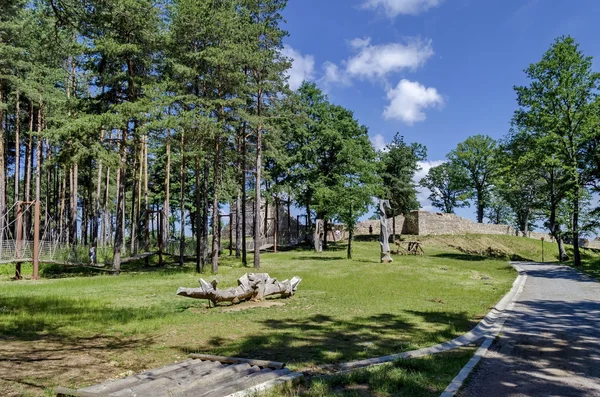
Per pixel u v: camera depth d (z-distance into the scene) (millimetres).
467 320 10703
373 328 9711
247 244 47188
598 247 64188
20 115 32781
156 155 44625
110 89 25531
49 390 5316
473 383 5891
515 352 7625
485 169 66188
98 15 10484
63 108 24906
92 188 38312
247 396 5086
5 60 23297
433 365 6551
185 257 35906
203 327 9867
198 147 23828
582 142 30766
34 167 43406
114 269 24797
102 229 42312
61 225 35000
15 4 15422
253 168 32719
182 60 24859
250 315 11445
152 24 24219
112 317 10914
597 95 29625
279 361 6953
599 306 13078
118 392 5082
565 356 7352
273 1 25719
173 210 49562
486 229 58656
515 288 17609
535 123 31484
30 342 8148
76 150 22156
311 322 10461
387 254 30422
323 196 35031
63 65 28344
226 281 19922
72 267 28969
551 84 30625
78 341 8375
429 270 25297
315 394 5285
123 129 24516
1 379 5742
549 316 11352
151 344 8203
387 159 50531
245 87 24609
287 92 26594
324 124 42062
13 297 14750
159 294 16016
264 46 25844
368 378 5910
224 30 23891
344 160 41125
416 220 55344
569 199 32094
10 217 39250
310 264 28672
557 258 46062
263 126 26172
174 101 24344
